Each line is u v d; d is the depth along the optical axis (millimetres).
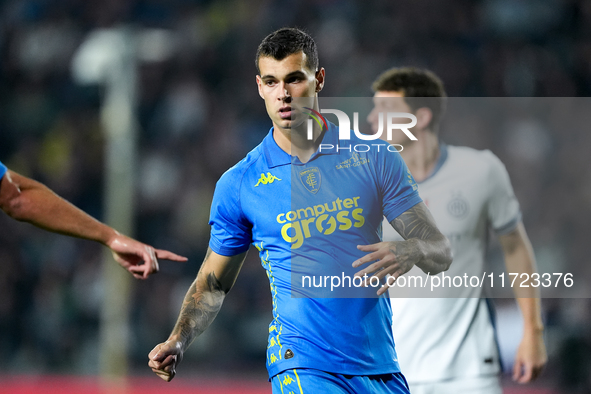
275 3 50094
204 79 48000
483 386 15664
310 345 12078
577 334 24219
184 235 41719
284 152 12516
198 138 45156
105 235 12594
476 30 47406
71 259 40688
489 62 46062
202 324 12914
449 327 15727
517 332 20062
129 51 31953
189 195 42812
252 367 36406
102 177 44438
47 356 39000
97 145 45094
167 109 45812
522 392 24594
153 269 12594
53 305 39781
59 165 45344
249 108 47031
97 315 38938
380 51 46906
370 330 12180
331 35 47688
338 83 46094
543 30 47188
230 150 44531
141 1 51156
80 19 51062
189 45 48906
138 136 45000
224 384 33812
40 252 41562
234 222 12742
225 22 50281
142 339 37375
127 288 35625
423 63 46312
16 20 51250
